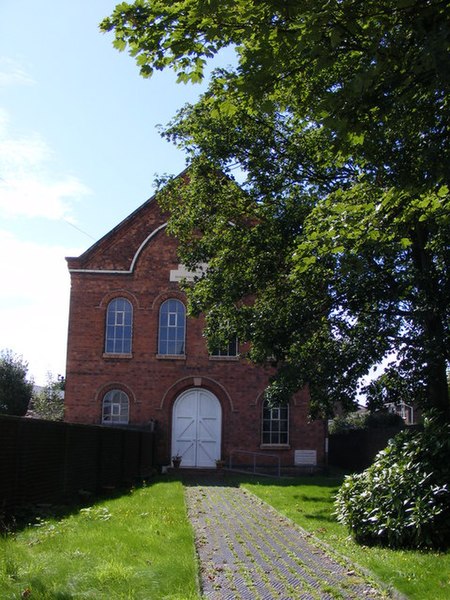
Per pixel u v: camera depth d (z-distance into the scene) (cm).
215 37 659
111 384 2653
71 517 1079
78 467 1428
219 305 1798
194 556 788
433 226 1166
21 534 904
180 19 656
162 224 2761
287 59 654
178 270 2734
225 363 2689
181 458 2623
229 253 1767
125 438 1919
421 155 651
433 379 1491
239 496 1686
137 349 2678
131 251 2742
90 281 2717
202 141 1748
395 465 978
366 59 617
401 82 598
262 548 929
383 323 1534
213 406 2684
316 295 1609
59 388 3847
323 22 578
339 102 605
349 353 1529
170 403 2653
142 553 783
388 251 1277
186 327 2708
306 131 1625
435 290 1395
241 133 1711
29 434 1129
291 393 1586
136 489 1722
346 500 1013
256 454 2622
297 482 2120
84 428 1478
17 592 594
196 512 1312
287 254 1630
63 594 592
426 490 910
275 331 1620
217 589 692
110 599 590
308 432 2650
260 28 627
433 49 514
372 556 845
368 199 830
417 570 744
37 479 1167
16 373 3338
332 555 880
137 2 652
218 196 1833
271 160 1708
